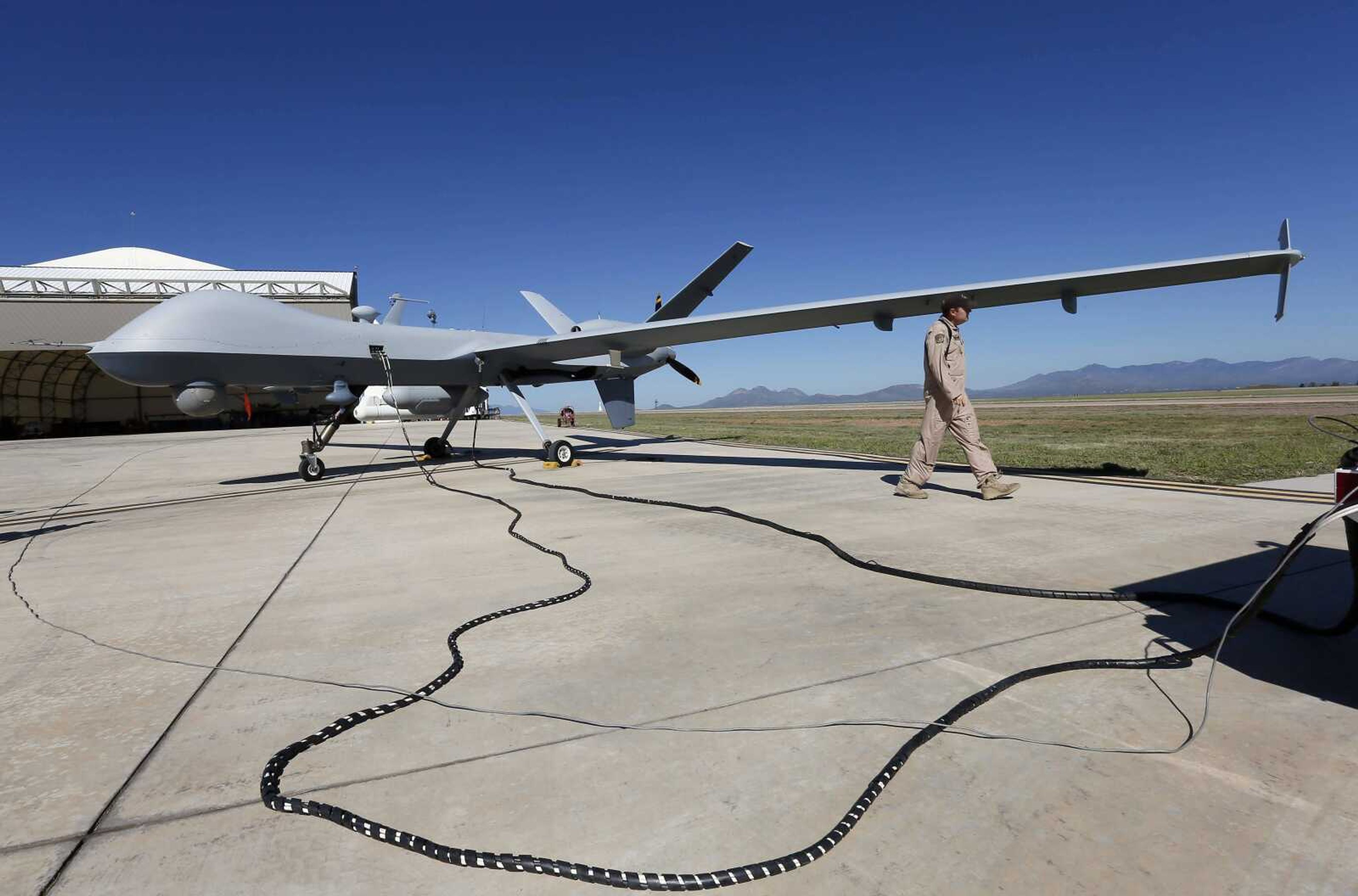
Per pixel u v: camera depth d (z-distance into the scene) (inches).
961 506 262.5
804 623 130.4
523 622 135.6
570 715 93.7
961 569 167.8
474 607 147.9
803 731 87.4
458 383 491.2
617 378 560.7
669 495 317.1
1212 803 69.4
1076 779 74.7
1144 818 67.4
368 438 1005.8
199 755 85.2
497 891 59.1
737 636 124.3
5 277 1277.1
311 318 409.4
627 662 112.8
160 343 352.8
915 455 285.0
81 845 66.7
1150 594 138.8
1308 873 58.4
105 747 87.4
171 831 69.0
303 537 239.8
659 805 71.7
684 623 132.2
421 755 83.4
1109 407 1326.3
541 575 174.2
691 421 1492.4
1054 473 353.1
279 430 1444.4
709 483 361.1
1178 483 295.7
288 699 101.7
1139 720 88.0
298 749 84.3
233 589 169.0
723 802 72.0
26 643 130.5
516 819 69.8
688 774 77.7
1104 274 279.6
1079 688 98.3
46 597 166.6
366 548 216.2
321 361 407.2
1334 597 134.7
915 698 96.3
